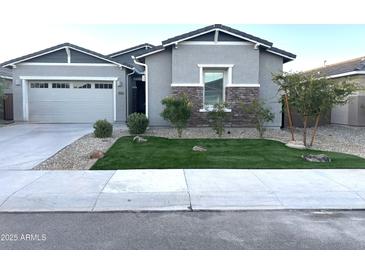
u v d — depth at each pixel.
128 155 9.59
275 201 5.77
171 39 14.89
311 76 10.80
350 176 7.30
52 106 18.97
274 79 11.45
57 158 9.22
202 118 15.33
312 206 5.57
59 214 5.17
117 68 18.84
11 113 20.56
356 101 17.67
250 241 4.20
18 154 9.76
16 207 5.44
